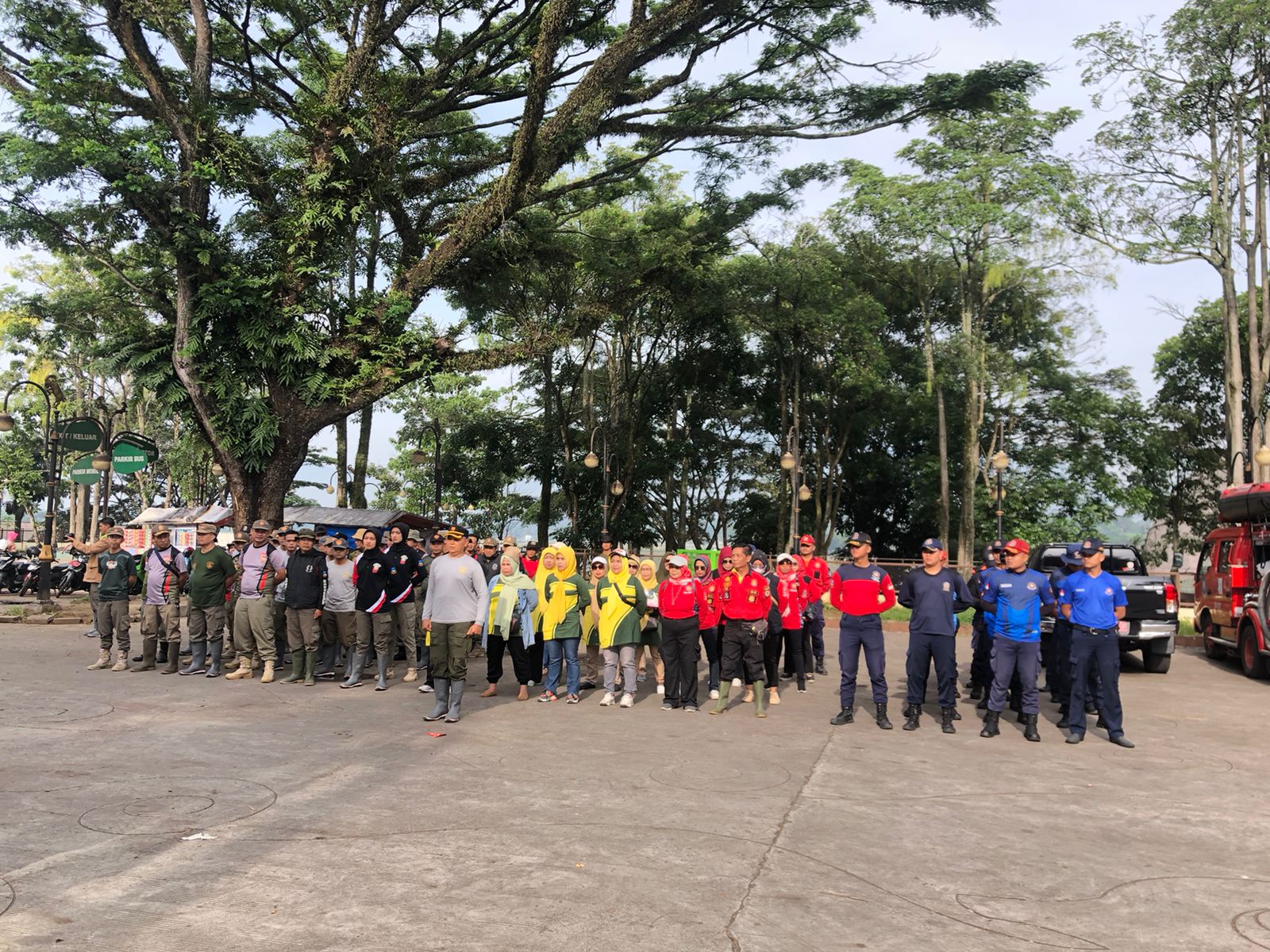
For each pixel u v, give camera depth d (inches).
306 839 214.1
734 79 892.0
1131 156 1298.0
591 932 164.2
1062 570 534.0
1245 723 410.6
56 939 155.3
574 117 761.6
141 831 216.5
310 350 748.6
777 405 1700.3
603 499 1467.8
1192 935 169.6
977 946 162.9
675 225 1162.0
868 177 1309.1
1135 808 259.1
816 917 174.6
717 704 419.8
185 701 404.5
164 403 751.1
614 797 258.1
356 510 977.5
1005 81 845.8
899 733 371.6
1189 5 1227.9
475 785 267.6
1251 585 585.0
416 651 507.2
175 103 735.1
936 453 1740.9
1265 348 1288.1
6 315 1721.2
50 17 769.6
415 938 159.8
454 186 1014.4
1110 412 1707.7
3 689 423.8
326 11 802.2
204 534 485.1
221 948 153.6
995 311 1569.9
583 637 464.8
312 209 745.6
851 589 387.5
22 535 2447.1
